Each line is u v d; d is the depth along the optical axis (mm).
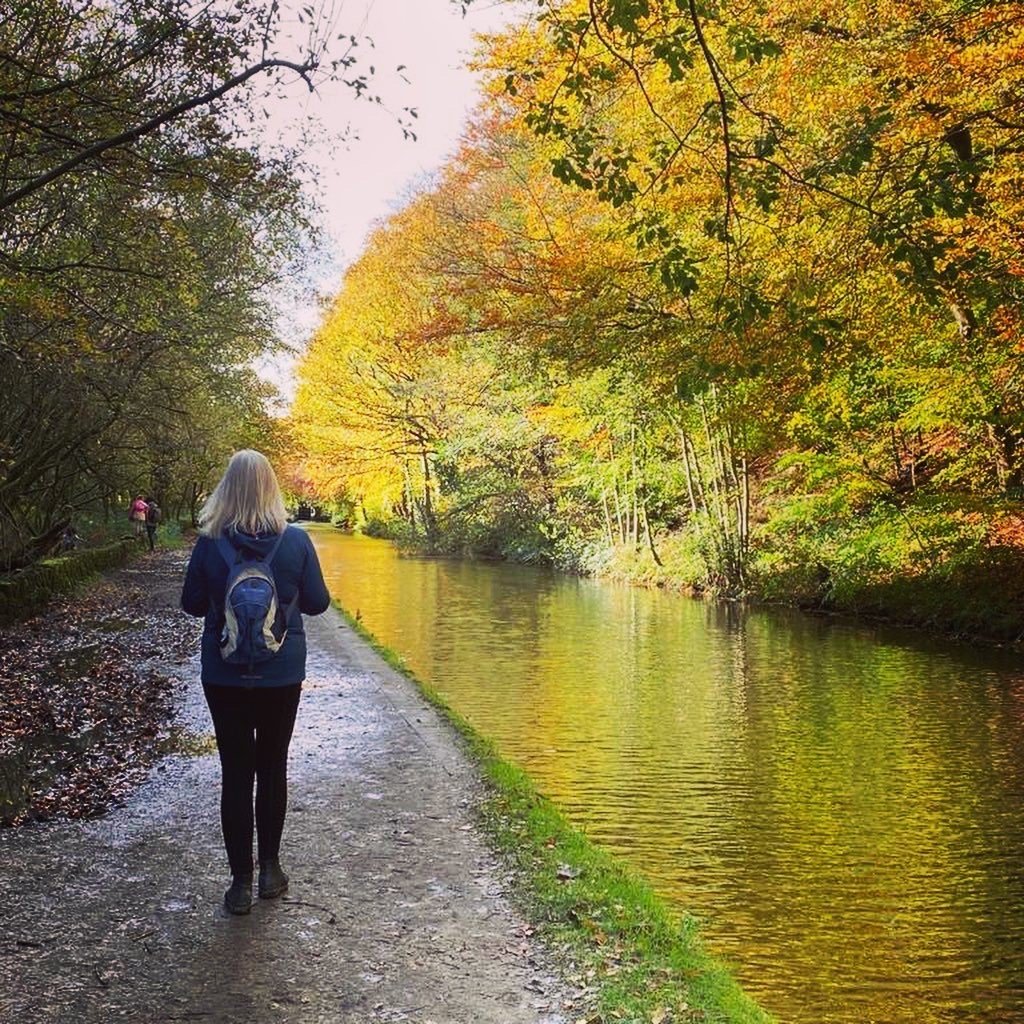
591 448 28328
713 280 10898
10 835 4980
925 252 6535
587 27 5566
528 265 15133
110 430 20359
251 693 3811
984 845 6523
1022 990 4672
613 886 4301
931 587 15844
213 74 7688
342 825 5137
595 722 9875
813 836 6707
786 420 17031
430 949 3662
